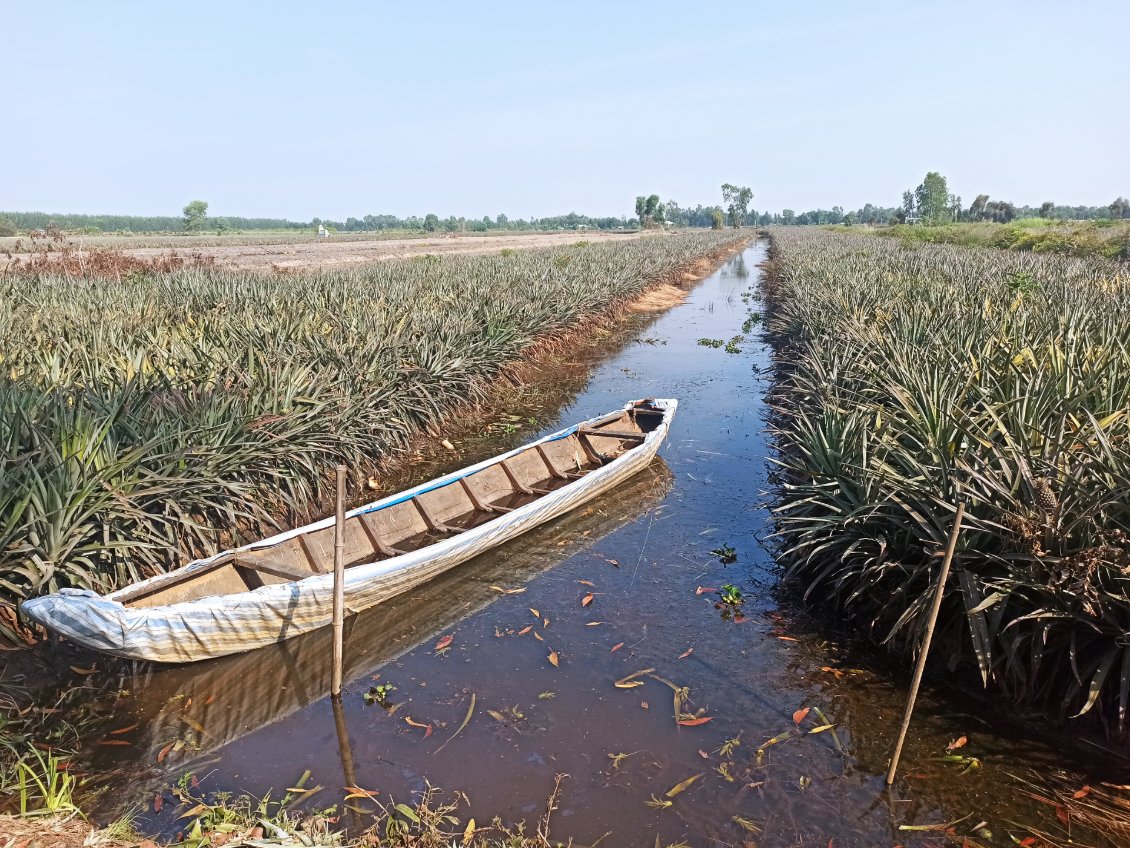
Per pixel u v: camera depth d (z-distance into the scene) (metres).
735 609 6.29
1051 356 6.96
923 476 5.55
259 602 5.21
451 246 57.44
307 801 4.14
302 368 8.69
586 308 20.39
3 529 5.14
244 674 5.41
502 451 10.70
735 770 4.38
